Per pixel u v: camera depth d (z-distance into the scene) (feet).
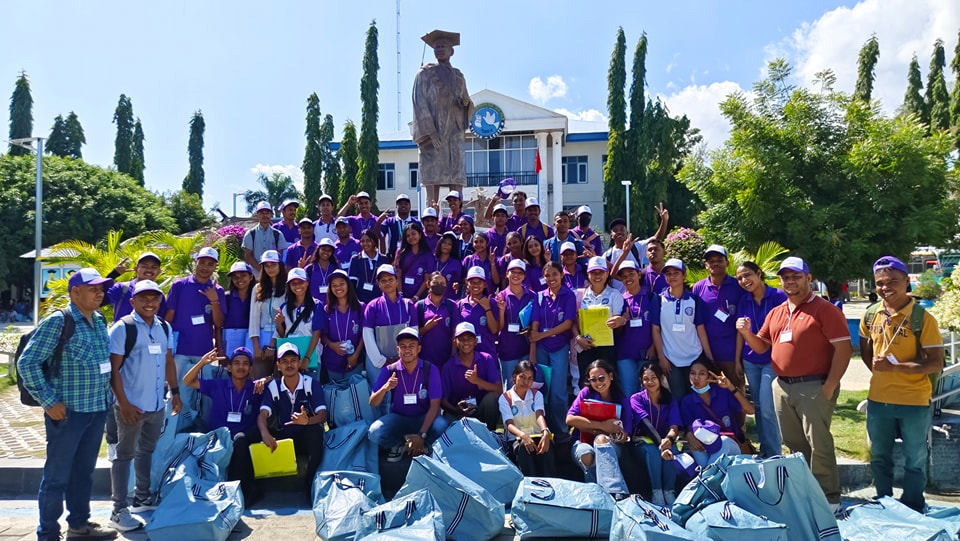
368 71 118.42
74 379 15.20
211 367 22.79
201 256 22.31
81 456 15.87
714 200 56.24
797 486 15.10
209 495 16.61
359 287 25.63
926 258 86.94
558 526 15.71
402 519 15.38
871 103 53.36
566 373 21.74
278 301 22.98
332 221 30.83
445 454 18.10
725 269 21.09
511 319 22.57
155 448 18.30
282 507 18.66
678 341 20.97
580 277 24.81
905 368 16.14
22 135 151.84
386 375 20.59
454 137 34.19
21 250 106.11
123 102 155.84
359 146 119.34
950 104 90.58
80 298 15.31
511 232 27.22
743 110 54.29
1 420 28.04
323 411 19.81
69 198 110.83
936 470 19.62
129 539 16.28
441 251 26.12
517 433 18.98
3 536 16.07
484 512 15.94
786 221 51.67
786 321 17.49
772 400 19.19
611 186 115.44
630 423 19.12
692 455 18.33
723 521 14.47
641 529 14.05
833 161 51.83
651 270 24.25
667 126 112.06
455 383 20.97
